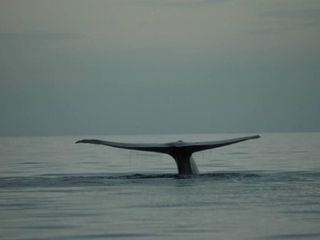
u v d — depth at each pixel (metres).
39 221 60.00
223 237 52.38
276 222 58.50
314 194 75.19
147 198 72.69
